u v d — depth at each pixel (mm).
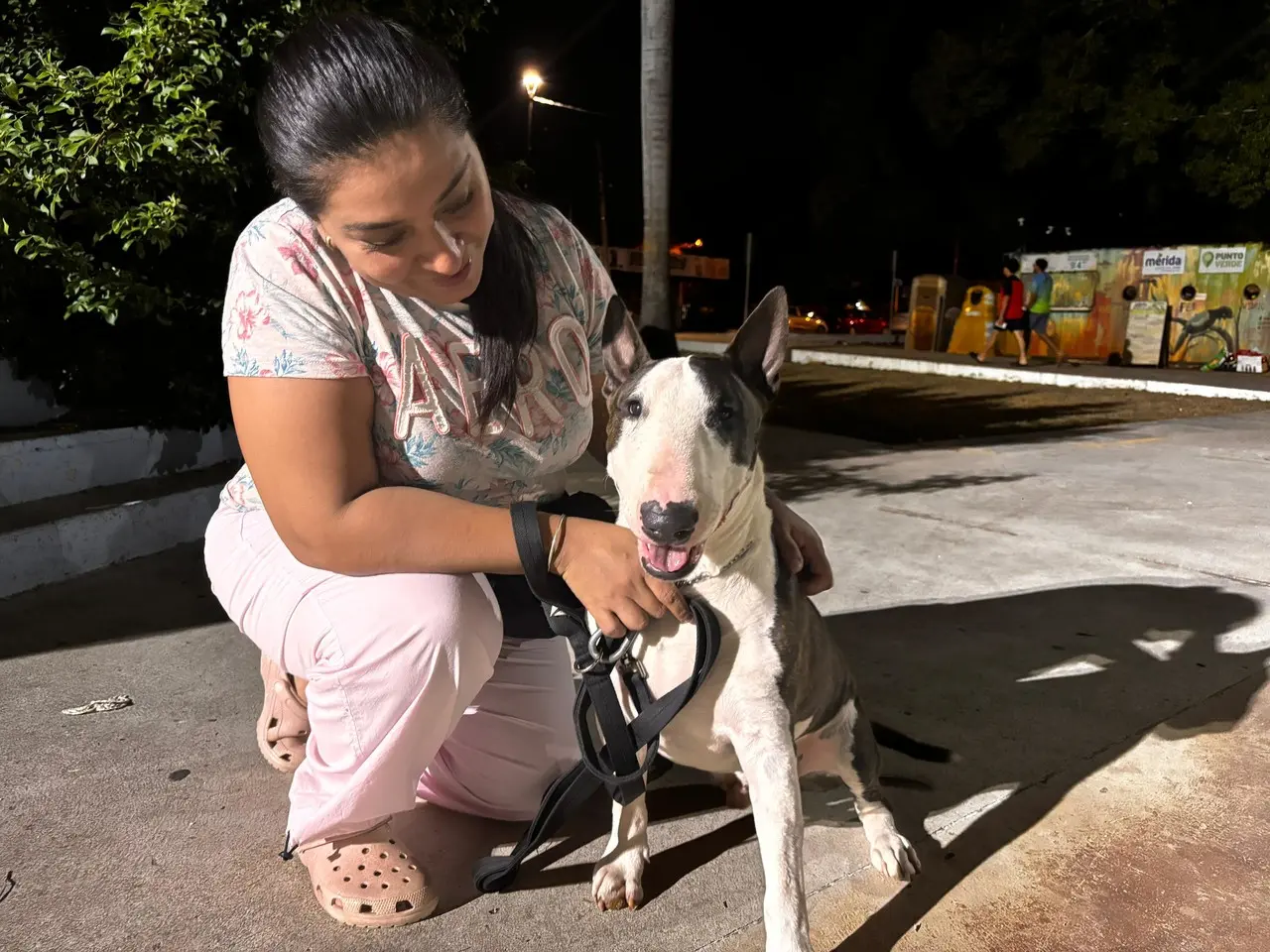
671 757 2043
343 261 1720
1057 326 14547
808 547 2131
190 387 4672
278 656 1977
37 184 4074
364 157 1416
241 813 2191
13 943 1756
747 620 1791
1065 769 2430
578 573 1730
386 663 1779
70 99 4379
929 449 6898
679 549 1596
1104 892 1958
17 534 3494
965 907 1916
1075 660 3074
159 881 1950
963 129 18906
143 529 4031
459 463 1919
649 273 8781
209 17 4363
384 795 1848
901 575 3918
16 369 4520
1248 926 1857
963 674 2979
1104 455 6609
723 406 1702
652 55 8328
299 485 1695
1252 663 3037
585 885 2000
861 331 29859
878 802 2111
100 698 2725
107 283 4113
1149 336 13391
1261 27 15141
